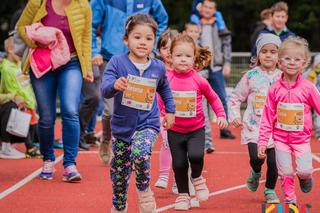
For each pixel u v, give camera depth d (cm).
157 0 1532
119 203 1004
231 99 1205
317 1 4616
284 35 1852
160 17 1539
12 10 4753
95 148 1848
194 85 1131
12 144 1748
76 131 1333
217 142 2052
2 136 1645
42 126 1339
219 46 1969
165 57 1277
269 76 1189
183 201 1123
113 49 1519
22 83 1680
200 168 1111
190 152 1105
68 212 1111
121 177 997
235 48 4912
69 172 1341
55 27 1312
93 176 1415
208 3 1950
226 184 1364
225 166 1590
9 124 1625
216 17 1989
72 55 1328
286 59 1064
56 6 1320
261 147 1074
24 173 1455
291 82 1079
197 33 1784
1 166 1551
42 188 1293
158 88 1016
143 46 972
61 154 1755
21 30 1307
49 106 1334
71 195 1234
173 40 1145
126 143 979
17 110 1631
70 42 1325
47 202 1180
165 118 1018
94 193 1251
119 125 977
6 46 1678
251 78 1188
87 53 1341
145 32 971
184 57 1127
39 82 1323
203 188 1115
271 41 1184
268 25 2103
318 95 1073
